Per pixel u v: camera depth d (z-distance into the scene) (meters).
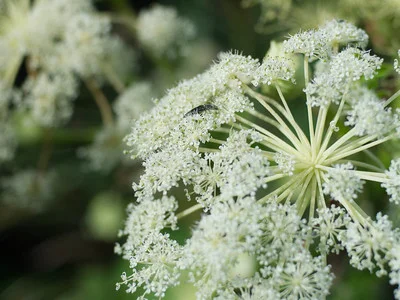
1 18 0.40
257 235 0.25
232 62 0.28
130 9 0.45
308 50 0.28
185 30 0.43
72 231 0.48
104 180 0.46
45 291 0.45
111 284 0.41
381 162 0.31
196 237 0.25
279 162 0.27
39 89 0.40
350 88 0.28
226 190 0.26
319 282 0.25
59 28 0.40
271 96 0.30
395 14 0.35
